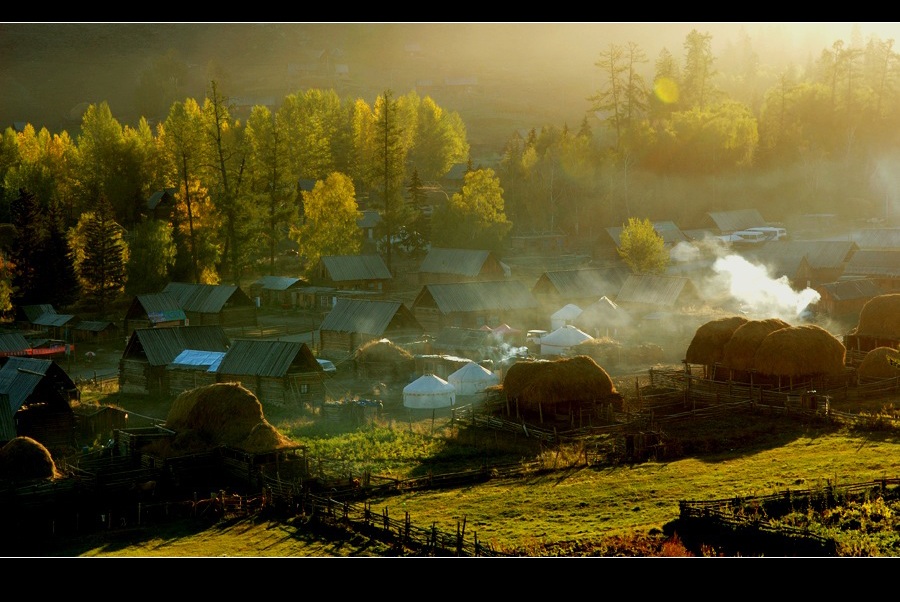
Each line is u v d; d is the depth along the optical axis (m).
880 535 39.12
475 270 128.12
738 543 39.56
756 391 70.06
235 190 142.12
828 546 37.81
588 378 67.94
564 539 41.38
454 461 58.12
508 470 54.84
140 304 105.56
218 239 141.25
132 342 82.44
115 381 86.12
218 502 49.59
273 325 112.62
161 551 43.12
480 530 43.84
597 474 53.44
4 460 51.44
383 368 83.06
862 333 84.62
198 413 60.19
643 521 43.81
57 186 162.12
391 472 55.69
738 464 53.56
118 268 118.00
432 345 91.69
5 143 178.50
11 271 115.75
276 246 156.12
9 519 47.69
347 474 54.72
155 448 57.34
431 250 136.38
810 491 45.06
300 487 51.12
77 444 63.75
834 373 72.44
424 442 62.72
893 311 83.50
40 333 104.06
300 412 72.12
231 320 110.75
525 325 108.31
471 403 73.25
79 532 47.16
